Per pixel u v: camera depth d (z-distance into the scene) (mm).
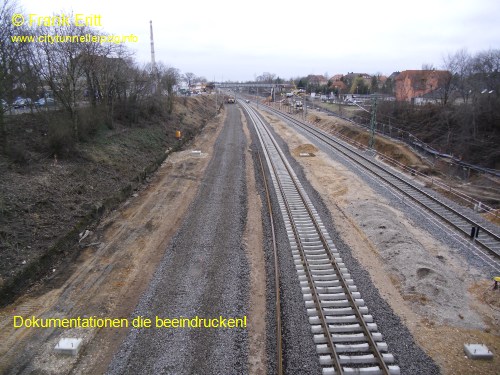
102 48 24250
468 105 37094
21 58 19375
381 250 13133
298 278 11211
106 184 18094
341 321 9352
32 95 21484
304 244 13461
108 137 23703
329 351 8391
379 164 27016
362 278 11266
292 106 79500
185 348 8445
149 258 12492
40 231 12875
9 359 8164
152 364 8016
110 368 7941
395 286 11047
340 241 13766
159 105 35594
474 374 7828
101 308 9914
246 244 13445
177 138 32031
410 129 40875
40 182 15453
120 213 16469
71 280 11234
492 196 21203
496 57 50719
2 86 16906
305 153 30219
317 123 53062
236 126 45625
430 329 9172
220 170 23297
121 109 28766
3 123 16969
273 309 9836
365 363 8086
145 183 21000
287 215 16172
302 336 8836
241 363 8055
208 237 13922
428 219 16312
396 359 8156
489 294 10688
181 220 15555
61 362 8109
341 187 20719
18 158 16188
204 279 11141
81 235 13977
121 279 11266
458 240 14195
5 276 10492
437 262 12273
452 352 8422
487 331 9156
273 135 40062
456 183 24359
